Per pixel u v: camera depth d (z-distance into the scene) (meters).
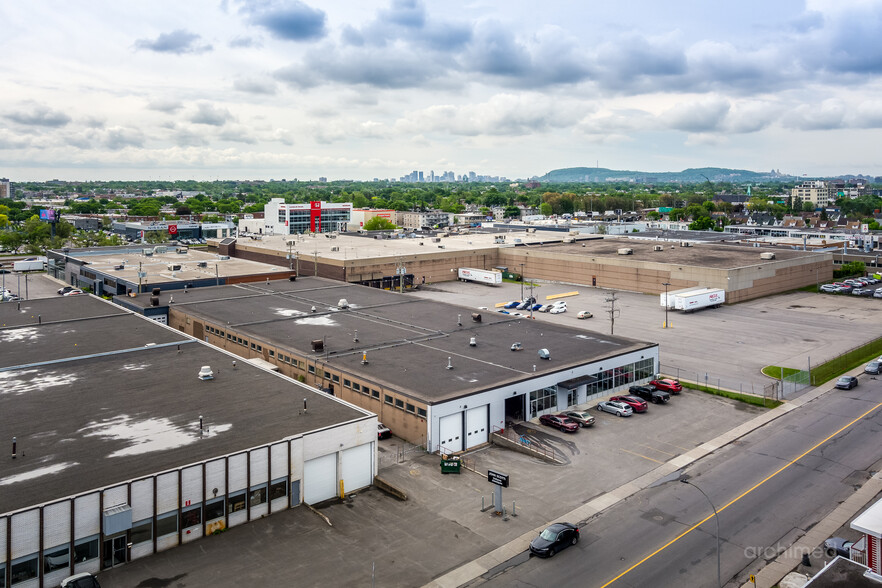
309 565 38.56
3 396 54.03
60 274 153.38
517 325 85.38
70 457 42.44
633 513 45.28
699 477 50.88
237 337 80.69
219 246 178.25
